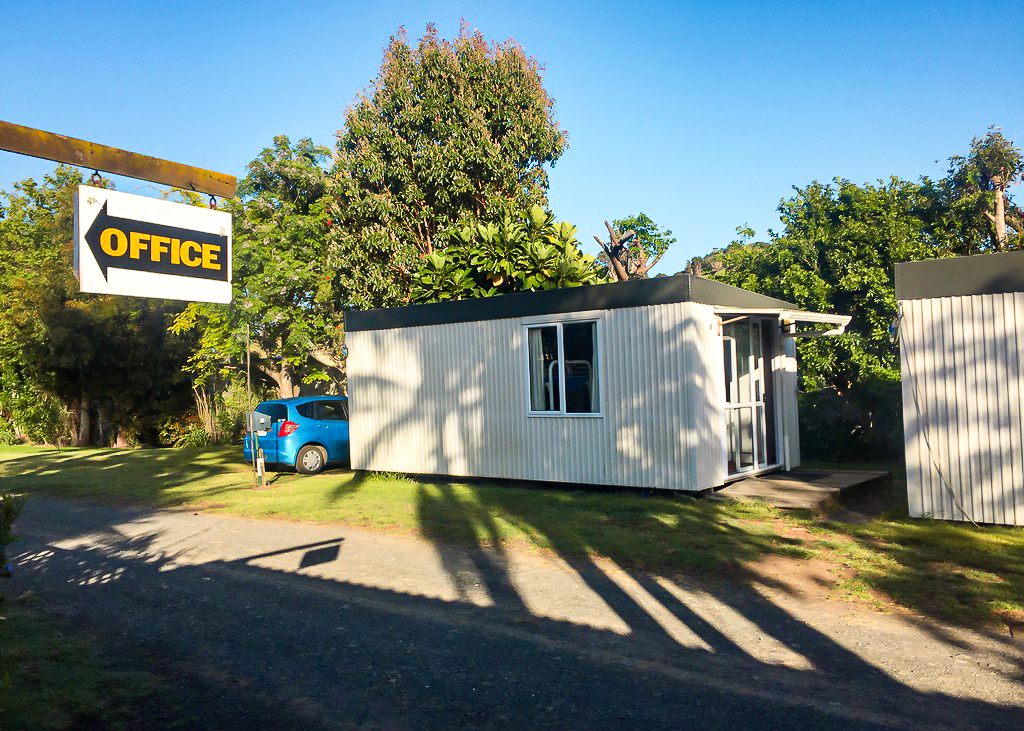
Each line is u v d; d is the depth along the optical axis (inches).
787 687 185.6
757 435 490.9
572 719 172.4
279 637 235.0
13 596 288.4
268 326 957.8
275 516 431.2
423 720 174.7
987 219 687.7
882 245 631.2
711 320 436.1
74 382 1065.5
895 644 210.7
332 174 932.0
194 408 1106.7
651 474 431.2
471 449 511.2
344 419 658.8
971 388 342.0
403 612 256.2
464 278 614.2
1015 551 294.5
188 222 353.4
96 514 467.5
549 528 364.8
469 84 888.3
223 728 172.7
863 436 576.7
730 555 304.3
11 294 1058.7
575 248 616.4
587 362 459.5
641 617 242.1
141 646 229.1
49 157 296.8
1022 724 162.9
